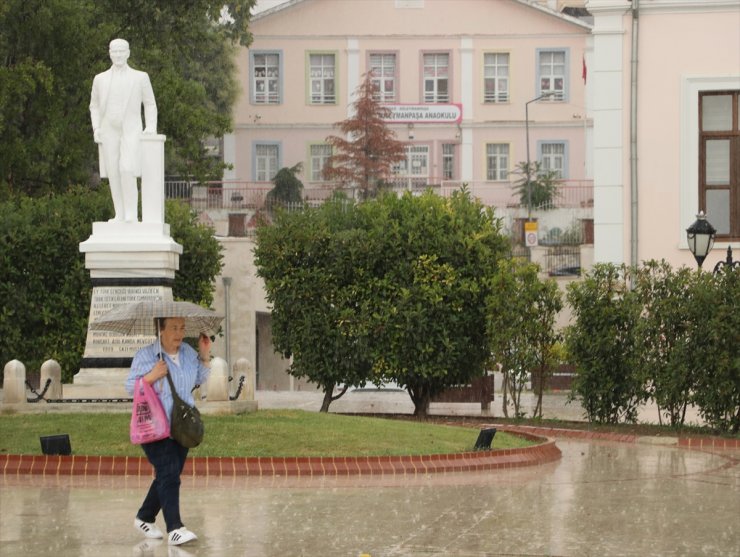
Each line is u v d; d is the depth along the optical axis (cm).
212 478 1541
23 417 1872
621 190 2844
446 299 2569
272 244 2636
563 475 1628
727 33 2823
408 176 6944
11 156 3634
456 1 7181
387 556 1049
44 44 3728
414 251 2578
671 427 2297
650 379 2302
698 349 2241
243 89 7188
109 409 1970
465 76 7181
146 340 2102
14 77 3503
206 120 4203
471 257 2586
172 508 1102
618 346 2350
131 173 2155
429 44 7200
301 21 7188
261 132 7181
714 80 2822
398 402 3328
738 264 2289
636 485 1525
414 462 1636
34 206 2803
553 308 2455
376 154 6669
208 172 4388
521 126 7156
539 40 7156
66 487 1446
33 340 2720
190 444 1098
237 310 3984
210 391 1972
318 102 7206
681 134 2828
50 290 2722
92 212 2744
